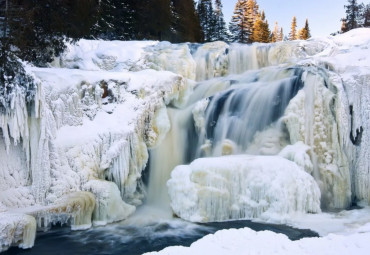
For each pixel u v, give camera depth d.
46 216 6.91
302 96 9.62
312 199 7.86
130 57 13.61
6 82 7.06
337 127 9.05
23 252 6.36
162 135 10.27
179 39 25.00
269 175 7.80
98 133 8.71
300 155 8.57
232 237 5.21
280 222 7.35
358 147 8.95
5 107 6.96
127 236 7.19
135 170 9.17
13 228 6.20
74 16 11.85
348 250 4.57
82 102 9.20
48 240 6.91
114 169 8.67
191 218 7.91
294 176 7.81
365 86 9.08
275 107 10.23
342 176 8.79
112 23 19.95
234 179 7.99
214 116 10.80
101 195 7.85
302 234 6.70
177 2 25.69
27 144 7.31
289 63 12.53
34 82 7.28
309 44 13.48
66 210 7.12
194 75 13.73
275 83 10.62
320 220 7.38
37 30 10.15
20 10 8.77
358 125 8.98
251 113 10.48
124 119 9.33
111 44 14.70
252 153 9.95
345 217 7.57
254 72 12.52
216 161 8.23
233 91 11.06
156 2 20.53
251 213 7.80
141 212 8.70
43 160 7.37
